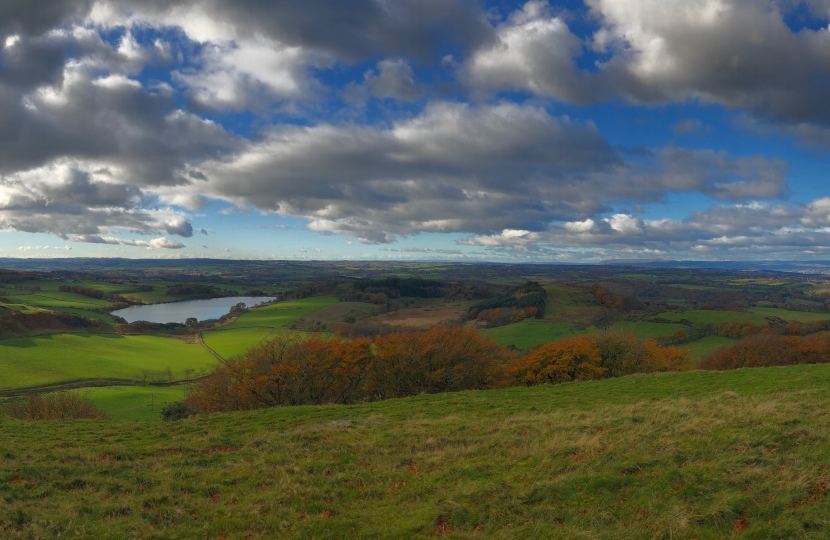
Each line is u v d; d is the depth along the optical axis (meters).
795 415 14.46
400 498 12.42
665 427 15.27
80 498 13.06
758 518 9.23
